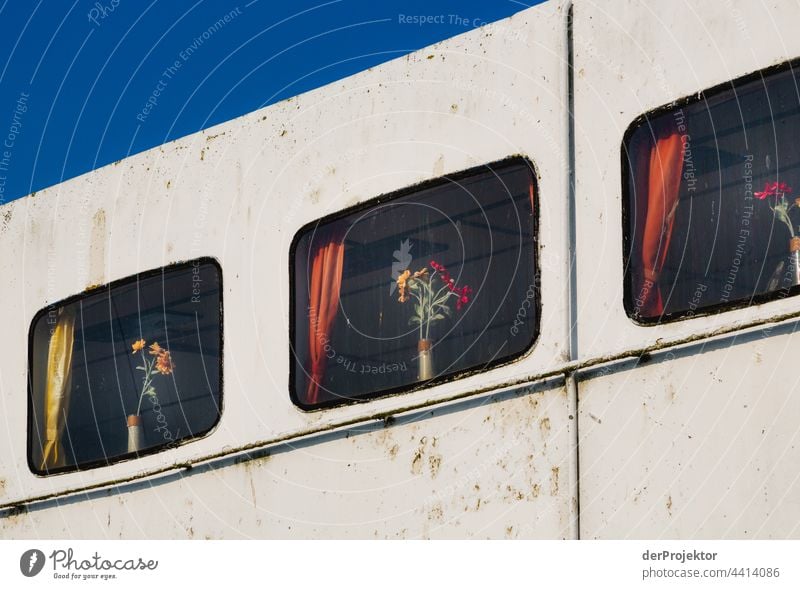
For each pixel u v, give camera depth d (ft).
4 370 28.58
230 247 25.21
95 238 27.50
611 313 20.10
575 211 20.76
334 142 23.97
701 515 18.74
